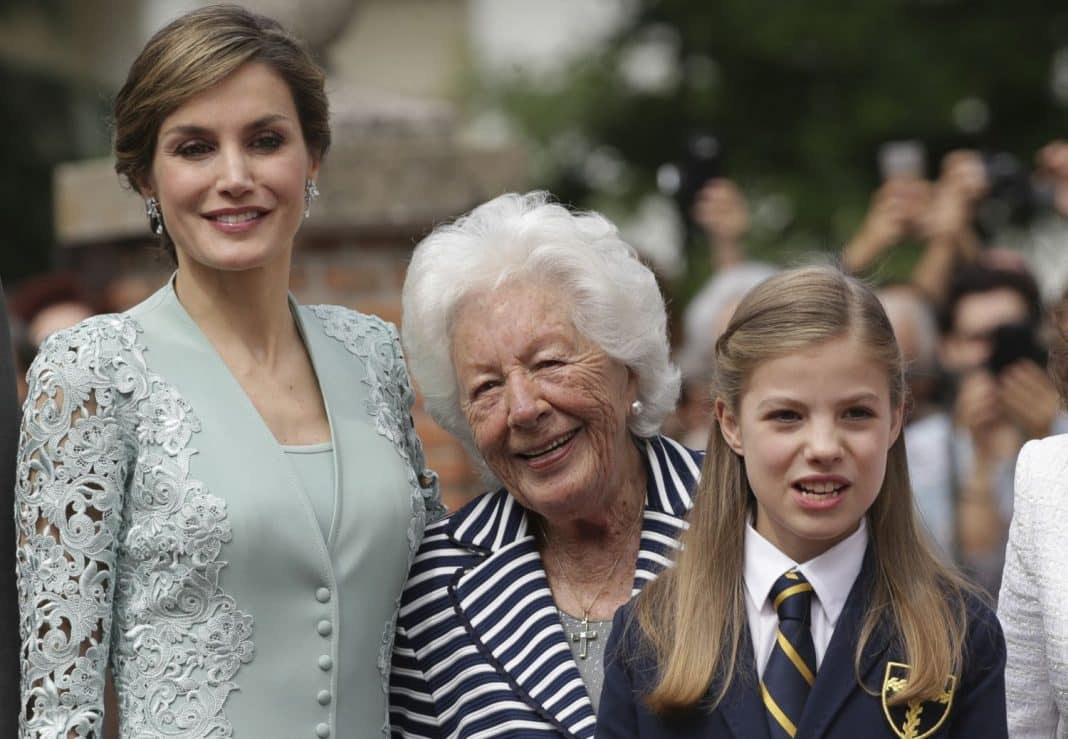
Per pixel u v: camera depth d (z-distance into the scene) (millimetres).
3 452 4426
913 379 7301
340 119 7957
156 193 4531
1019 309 7395
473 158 7863
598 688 4570
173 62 4355
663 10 19688
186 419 4316
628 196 19312
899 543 4254
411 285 4672
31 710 4188
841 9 18562
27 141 20172
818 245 17062
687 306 11688
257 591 4281
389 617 4547
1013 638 4445
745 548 4309
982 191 8680
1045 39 18234
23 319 7805
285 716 4273
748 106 19031
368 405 4680
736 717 4117
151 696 4215
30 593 4199
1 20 20438
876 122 17922
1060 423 7363
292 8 7812
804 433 4094
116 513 4250
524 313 4512
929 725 4062
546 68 20500
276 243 4461
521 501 4633
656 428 4777
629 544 4742
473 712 4574
